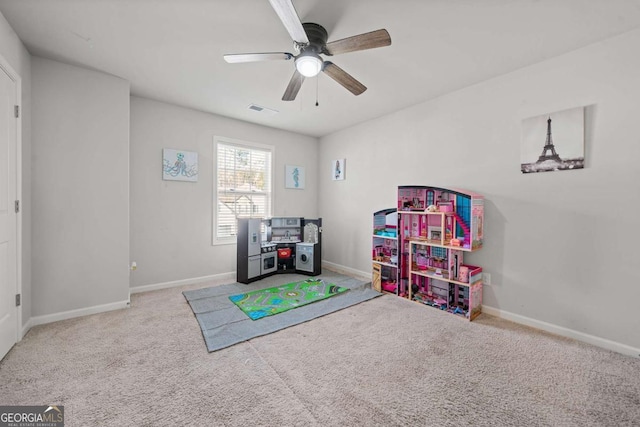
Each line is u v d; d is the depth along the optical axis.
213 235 3.70
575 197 2.14
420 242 2.90
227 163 3.88
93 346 1.96
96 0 1.63
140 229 3.16
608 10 1.67
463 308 2.69
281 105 3.33
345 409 1.39
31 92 2.23
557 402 1.46
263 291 3.22
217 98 3.13
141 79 2.68
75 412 1.35
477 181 2.71
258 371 1.70
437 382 1.61
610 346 1.99
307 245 3.99
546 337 2.18
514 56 2.22
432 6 1.66
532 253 2.37
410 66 2.39
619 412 1.39
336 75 2.07
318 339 2.12
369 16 1.76
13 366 1.71
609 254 2.00
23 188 2.10
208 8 1.70
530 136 2.35
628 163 1.92
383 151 3.69
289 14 1.43
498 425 1.30
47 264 2.31
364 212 3.99
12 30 1.90
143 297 3.00
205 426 1.27
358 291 3.29
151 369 1.70
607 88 1.98
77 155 2.44
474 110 2.73
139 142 3.14
